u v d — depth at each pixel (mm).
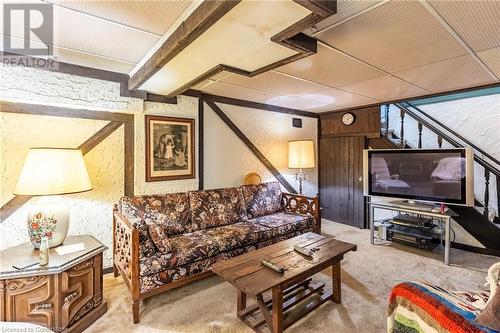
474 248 3383
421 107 4371
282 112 4535
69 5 1502
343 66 2500
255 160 4176
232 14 1383
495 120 3678
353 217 4645
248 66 2137
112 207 2842
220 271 1812
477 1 1479
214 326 1912
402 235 3561
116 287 2473
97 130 2766
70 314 1790
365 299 2256
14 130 2348
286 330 1854
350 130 4688
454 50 2135
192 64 2086
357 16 1626
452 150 3162
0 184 2297
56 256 1853
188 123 3385
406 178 3539
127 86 2779
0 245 2295
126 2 1475
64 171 1953
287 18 1421
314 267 1889
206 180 3602
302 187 4898
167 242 2207
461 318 1093
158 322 1955
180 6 1508
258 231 2865
